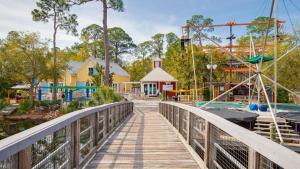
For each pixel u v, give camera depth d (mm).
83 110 4270
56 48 27781
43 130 2246
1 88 23500
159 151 5336
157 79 34969
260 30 43906
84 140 4473
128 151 5324
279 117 9523
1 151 1505
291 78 19797
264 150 1651
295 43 20922
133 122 10922
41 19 28828
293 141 8086
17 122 17562
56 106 22812
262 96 19984
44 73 24469
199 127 4738
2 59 22938
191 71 26047
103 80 23906
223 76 26516
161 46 65250
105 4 24000
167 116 11320
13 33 23906
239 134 2156
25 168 1925
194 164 4410
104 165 4305
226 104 16719
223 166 3199
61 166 2982
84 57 55969
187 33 17266
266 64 19703
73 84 36625
